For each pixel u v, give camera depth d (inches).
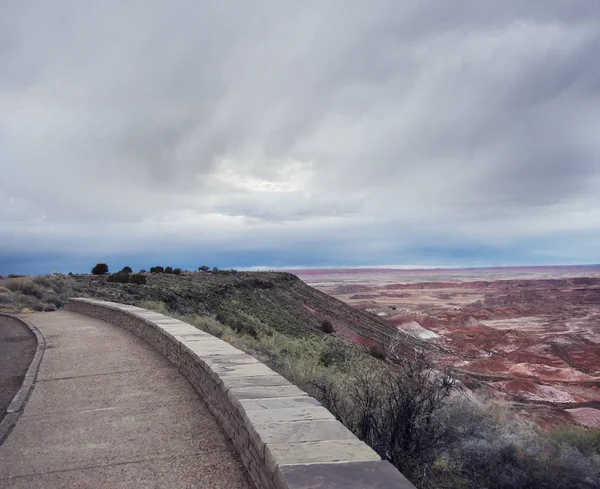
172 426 242.5
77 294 1275.8
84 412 275.6
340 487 121.2
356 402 274.8
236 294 2138.3
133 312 610.5
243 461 191.3
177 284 1759.4
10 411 284.2
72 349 494.9
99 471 194.2
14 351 511.5
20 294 1152.8
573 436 405.4
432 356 266.1
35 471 197.8
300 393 212.7
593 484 299.9
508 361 3548.2
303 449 146.9
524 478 289.7
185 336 392.8
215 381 252.2
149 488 177.3
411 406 248.4
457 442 298.7
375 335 2741.1
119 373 370.6
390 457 237.0
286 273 4020.7
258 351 636.7
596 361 3978.8
